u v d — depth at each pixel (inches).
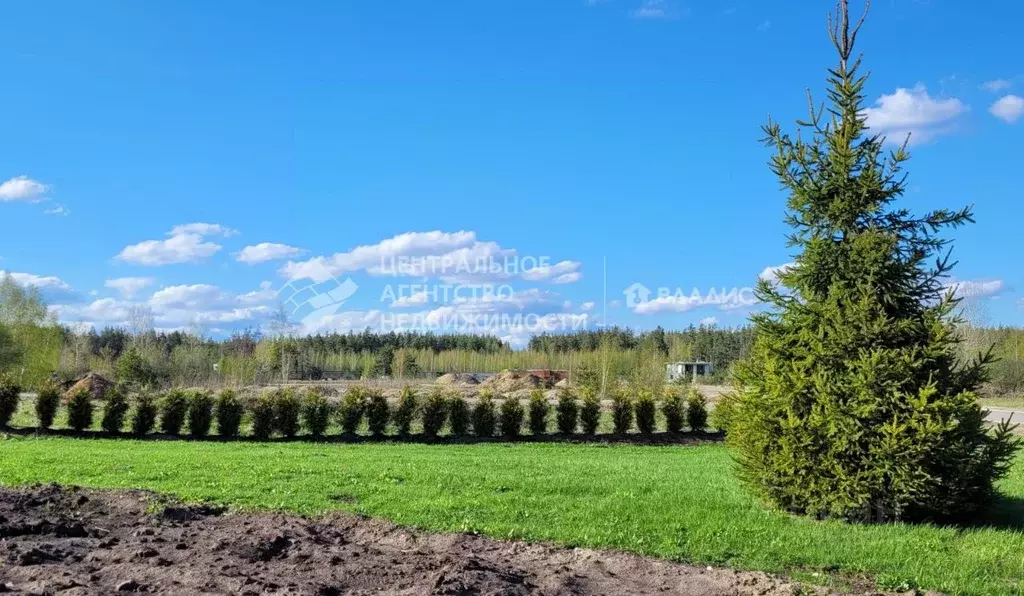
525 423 882.1
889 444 304.7
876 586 236.8
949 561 261.6
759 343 357.7
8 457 526.3
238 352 1881.2
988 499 329.7
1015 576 250.1
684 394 1126.4
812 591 225.8
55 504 301.4
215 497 363.6
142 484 401.1
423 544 275.7
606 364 1402.6
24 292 1907.0
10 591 189.3
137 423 816.3
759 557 268.7
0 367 1669.5
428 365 2524.6
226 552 242.2
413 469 487.8
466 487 410.3
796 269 352.5
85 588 195.9
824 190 347.3
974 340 1652.3
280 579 215.6
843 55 357.7
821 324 334.3
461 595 206.4
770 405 341.4
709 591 226.1
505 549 275.0
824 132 359.3
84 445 674.8
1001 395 1824.6
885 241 329.4
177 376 1549.0
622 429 898.7
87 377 1349.7
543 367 2393.0
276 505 346.9
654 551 273.9
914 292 331.0
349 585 216.2
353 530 300.8
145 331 2028.8
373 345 2780.5
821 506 326.0
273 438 821.2
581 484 424.5
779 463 333.1
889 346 324.8
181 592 197.9
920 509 321.1
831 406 318.0
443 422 852.6
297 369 2042.3
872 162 344.8
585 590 226.5
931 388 303.4
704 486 428.8
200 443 743.7
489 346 2815.0
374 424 845.2
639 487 418.3
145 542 252.7
